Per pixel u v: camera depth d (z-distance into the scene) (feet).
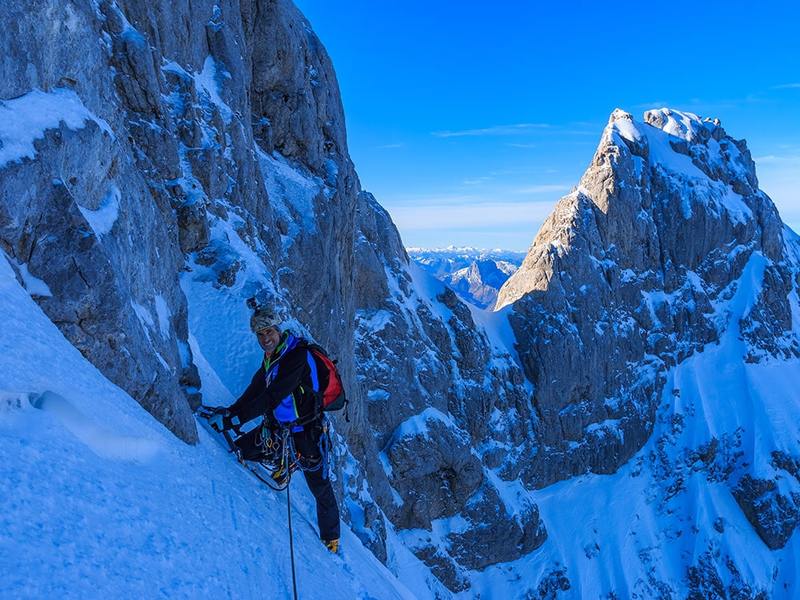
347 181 84.02
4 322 12.35
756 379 196.24
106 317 16.01
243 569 12.19
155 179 34.27
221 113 50.93
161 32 43.86
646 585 151.74
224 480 16.58
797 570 161.27
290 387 17.52
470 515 134.82
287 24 71.92
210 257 35.65
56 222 15.37
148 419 15.62
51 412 11.21
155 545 10.21
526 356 172.76
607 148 203.10
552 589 139.95
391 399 124.98
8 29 15.72
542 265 181.78
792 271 238.89
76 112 18.06
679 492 175.01
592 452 175.01
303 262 66.33
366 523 46.85
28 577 7.31
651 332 197.77
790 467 175.94
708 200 212.23
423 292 158.30
